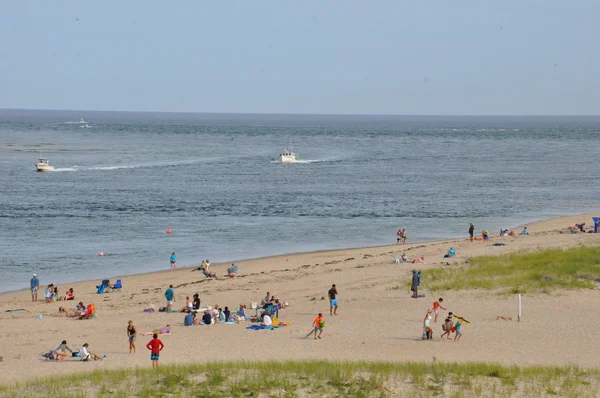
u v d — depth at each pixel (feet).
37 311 540.52
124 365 388.57
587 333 446.60
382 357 399.03
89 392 324.60
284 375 343.46
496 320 480.64
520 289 556.51
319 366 358.23
